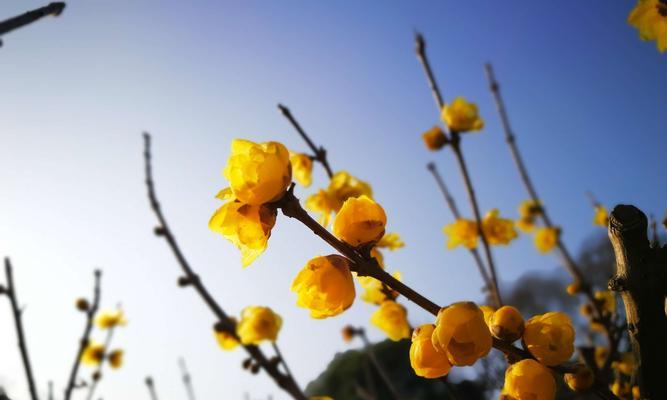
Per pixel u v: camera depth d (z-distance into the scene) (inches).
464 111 18.8
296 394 15.4
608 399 6.2
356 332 20.3
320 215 14.4
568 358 6.1
